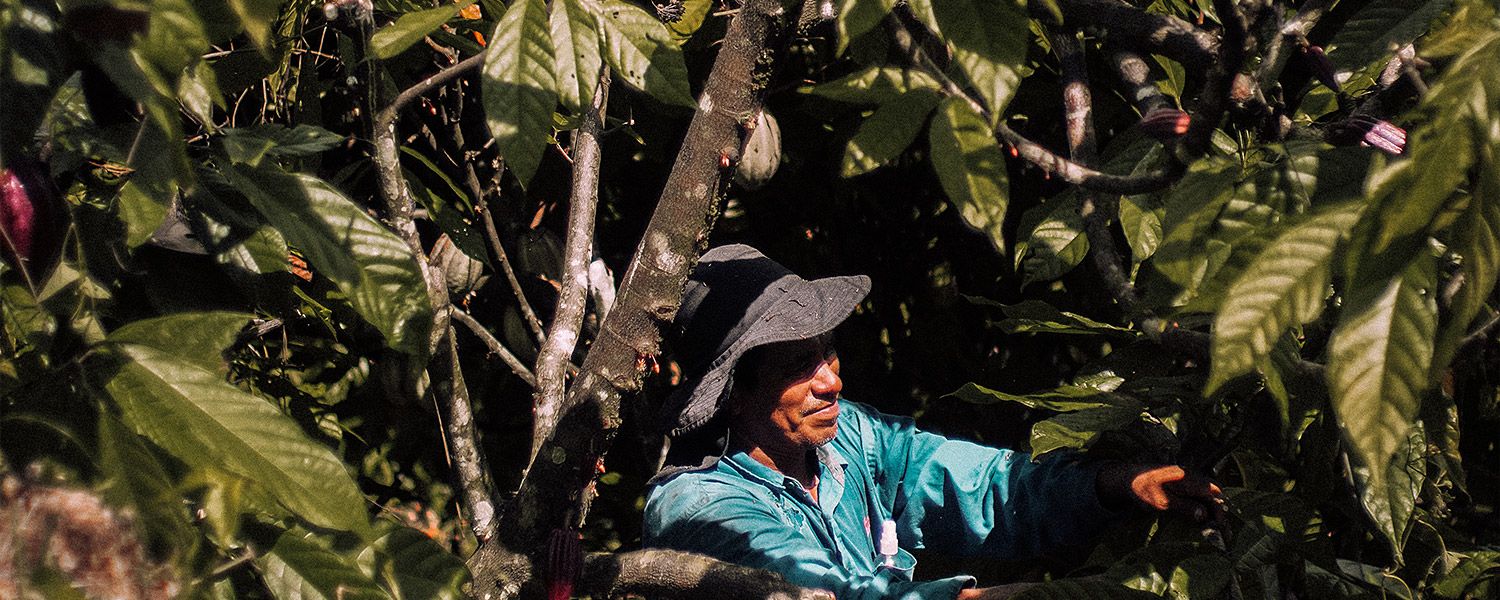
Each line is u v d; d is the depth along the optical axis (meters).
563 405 1.71
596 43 1.26
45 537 1.04
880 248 3.11
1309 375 1.60
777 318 2.16
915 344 3.12
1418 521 2.12
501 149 1.23
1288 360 1.61
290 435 1.16
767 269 2.24
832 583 1.91
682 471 2.21
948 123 1.10
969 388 2.07
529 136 1.23
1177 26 1.43
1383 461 0.96
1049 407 2.08
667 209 1.63
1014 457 2.32
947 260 3.07
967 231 2.98
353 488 1.16
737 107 1.58
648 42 1.34
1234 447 2.07
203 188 1.47
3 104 1.07
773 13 1.54
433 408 2.74
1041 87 2.62
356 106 2.20
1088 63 2.61
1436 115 0.93
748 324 2.18
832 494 2.29
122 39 0.98
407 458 3.01
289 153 1.49
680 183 1.62
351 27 1.76
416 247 1.80
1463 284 0.96
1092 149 2.07
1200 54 1.41
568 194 2.84
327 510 1.15
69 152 1.33
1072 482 2.19
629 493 2.94
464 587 1.41
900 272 3.11
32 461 1.13
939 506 2.35
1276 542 1.96
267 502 1.21
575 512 1.73
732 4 2.61
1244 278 0.97
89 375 1.14
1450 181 0.92
